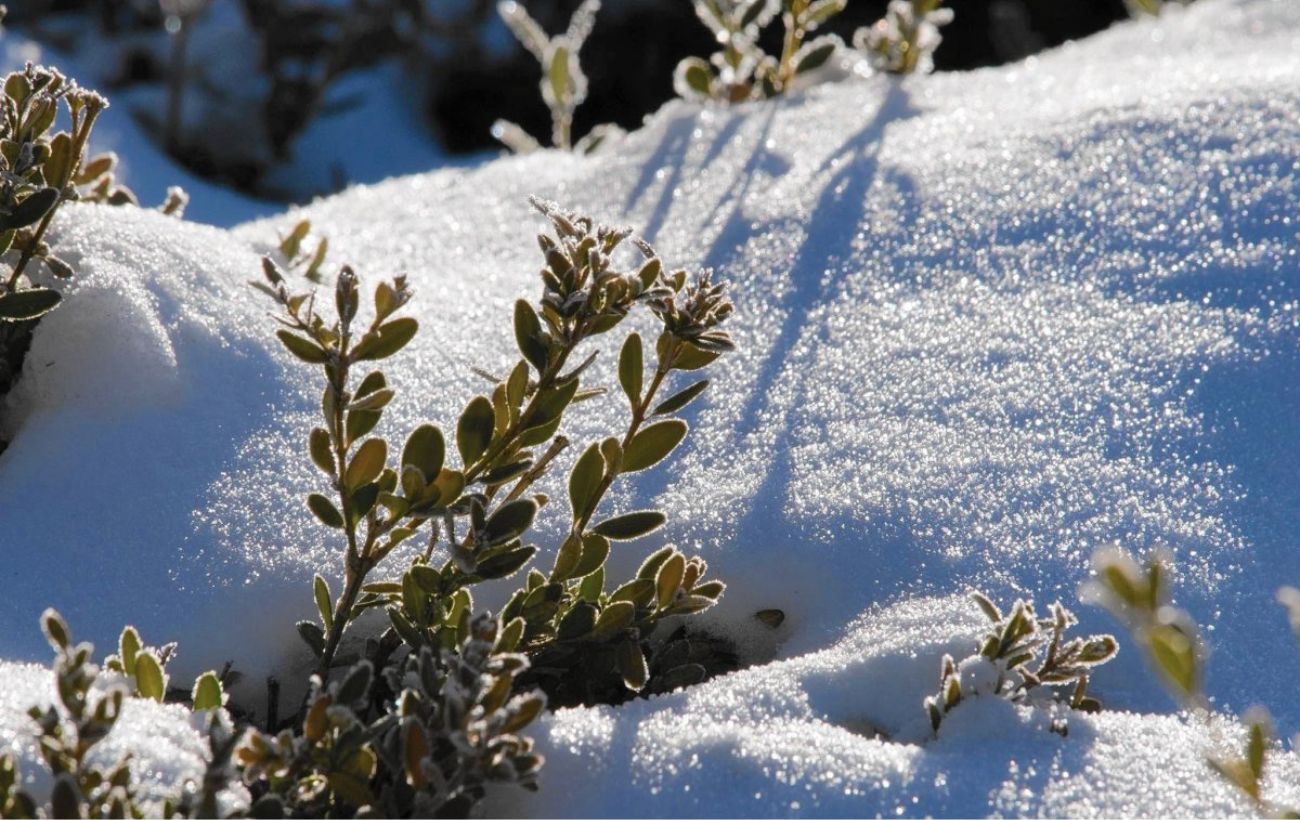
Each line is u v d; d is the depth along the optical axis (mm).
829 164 1462
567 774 1188
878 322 1354
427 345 1355
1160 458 1283
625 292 1205
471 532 1213
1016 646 1202
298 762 1162
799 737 1191
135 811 1146
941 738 1196
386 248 1453
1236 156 1399
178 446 1286
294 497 1278
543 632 1224
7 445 1301
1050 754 1189
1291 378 1306
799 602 1259
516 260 1438
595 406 1325
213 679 1202
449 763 1172
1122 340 1327
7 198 1264
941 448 1290
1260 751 1142
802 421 1309
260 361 1320
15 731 1169
